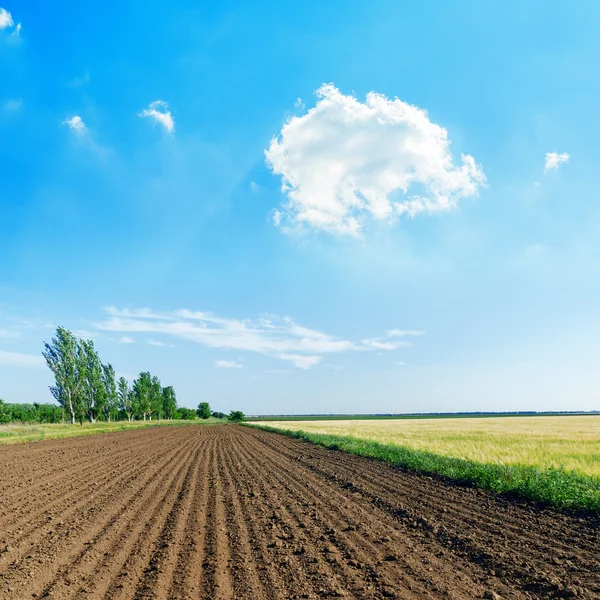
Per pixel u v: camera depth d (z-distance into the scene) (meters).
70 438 38.88
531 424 60.81
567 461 17.72
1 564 7.11
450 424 66.25
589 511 9.89
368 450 24.33
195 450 28.38
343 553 7.64
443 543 8.11
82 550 7.78
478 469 14.69
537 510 10.27
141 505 11.45
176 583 6.32
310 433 41.81
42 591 6.08
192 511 10.80
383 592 6.00
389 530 9.05
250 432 54.88
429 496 12.30
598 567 6.70
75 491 13.46
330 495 12.85
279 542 8.21
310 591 6.07
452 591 5.99
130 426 67.25
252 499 12.30
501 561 7.05
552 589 6.01
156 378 102.12
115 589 6.11
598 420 77.81
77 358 63.19
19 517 10.17
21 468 18.86
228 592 6.04
